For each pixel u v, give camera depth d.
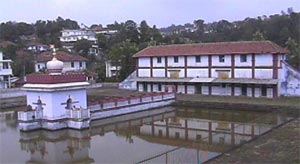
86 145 32.16
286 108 43.28
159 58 65.06
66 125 38.31
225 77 58.09
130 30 120.75
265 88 54.28
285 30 106.19
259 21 127.44
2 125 41.00
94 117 42.47
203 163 21.19
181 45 65.25
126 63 82.25
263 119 37.59
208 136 33.28
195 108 52.34
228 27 145.38
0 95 57.69
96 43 127.69
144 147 30.92
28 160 27.72
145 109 50.09
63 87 37.66
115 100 45.50
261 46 55.75
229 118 44.56
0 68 77.25
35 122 37.38
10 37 146.50
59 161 27.41
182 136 35.25
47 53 97.00
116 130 38.72
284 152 22.23
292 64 63.88
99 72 87.12
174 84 62.91
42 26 173.12
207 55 59.62
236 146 26.02
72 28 184.50
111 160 26.89
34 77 38.38
